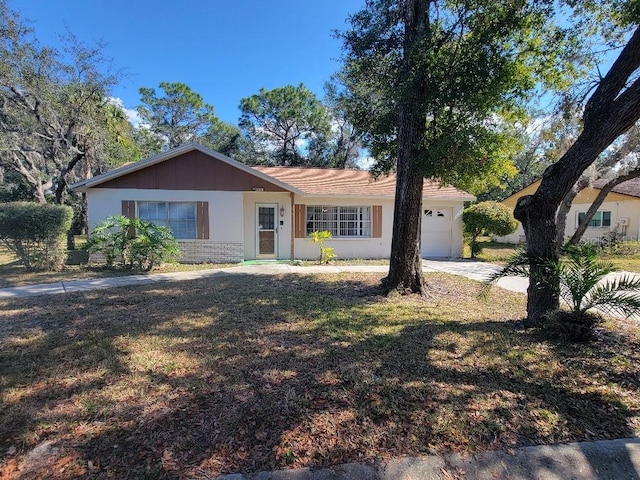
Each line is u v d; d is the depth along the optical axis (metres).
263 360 3.79
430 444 2.41
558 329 4.52
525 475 2.15
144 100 29.48
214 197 11.77
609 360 3.91
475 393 3.12
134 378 3.33
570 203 13.88
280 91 28.75
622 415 2.82
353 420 2.67
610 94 4.18
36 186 16.16
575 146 4.43
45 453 2.28
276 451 2.31
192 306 6.08
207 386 3.18
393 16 6.58
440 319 5.45
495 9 5.70
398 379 3.36
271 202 12.94
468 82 5.72
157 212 11.58
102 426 2.57
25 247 9.48
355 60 7.09
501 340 4.48
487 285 5.19
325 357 3.89
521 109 6.48
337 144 30.05
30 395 3.01
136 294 6.98
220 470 2.14
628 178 12.96
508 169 6.65
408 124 6.80
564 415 2.80
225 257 11.92
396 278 7.24
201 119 31.27
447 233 14.52
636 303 4.05
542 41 5.90
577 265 4.65
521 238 21.80
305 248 13.21
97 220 11.16
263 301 6.48
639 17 4.58
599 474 2.18
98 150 14.95
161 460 2.21
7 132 14.12
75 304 6.16
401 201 7.14
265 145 30.91
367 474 2.13
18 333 4.61
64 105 13.12
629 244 15.62
